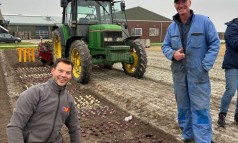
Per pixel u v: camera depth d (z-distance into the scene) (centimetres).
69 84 911
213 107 648
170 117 579
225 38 497
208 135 421
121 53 930
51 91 286
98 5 1023
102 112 642
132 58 1005
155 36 4634
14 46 2816
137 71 995
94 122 577
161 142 478
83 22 998
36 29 6278
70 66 287
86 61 884
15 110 279
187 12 406
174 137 490
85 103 712
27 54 1496
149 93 775
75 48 919
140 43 1001
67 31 1045
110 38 948
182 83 429
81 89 859
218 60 1694
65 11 1075
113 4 1054
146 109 637
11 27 6059
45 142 289
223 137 472
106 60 938
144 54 982
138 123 571
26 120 279
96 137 499
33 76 1052
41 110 282
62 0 1008
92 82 931
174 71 435
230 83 495
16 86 893
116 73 1110
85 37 1005
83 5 998
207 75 417
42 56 1314
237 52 484
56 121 288
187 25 416
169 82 938
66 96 297
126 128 544
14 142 271
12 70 1213
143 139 492
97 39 954
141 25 4531
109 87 848
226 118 570
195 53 409
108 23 1040
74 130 315
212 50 406
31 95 279
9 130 274
